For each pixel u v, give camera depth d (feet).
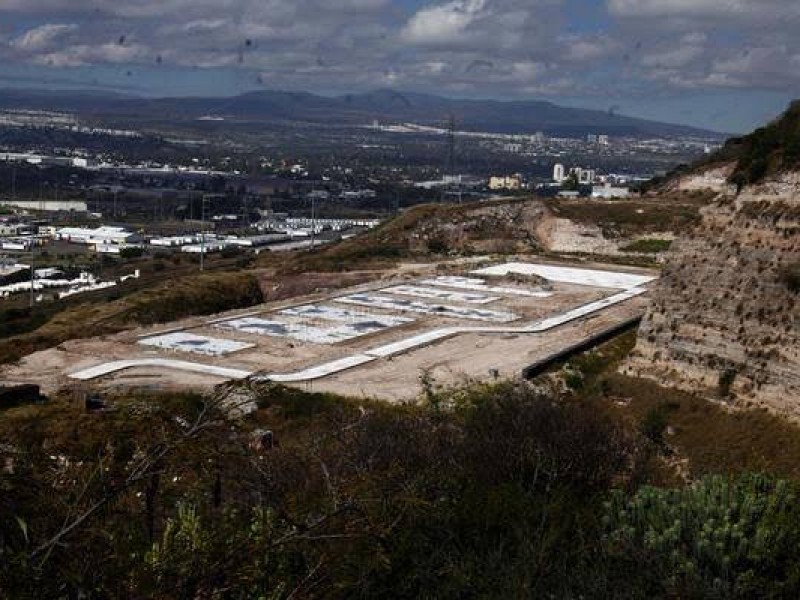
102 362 170.40
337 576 35.73
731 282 135.85
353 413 126.62
